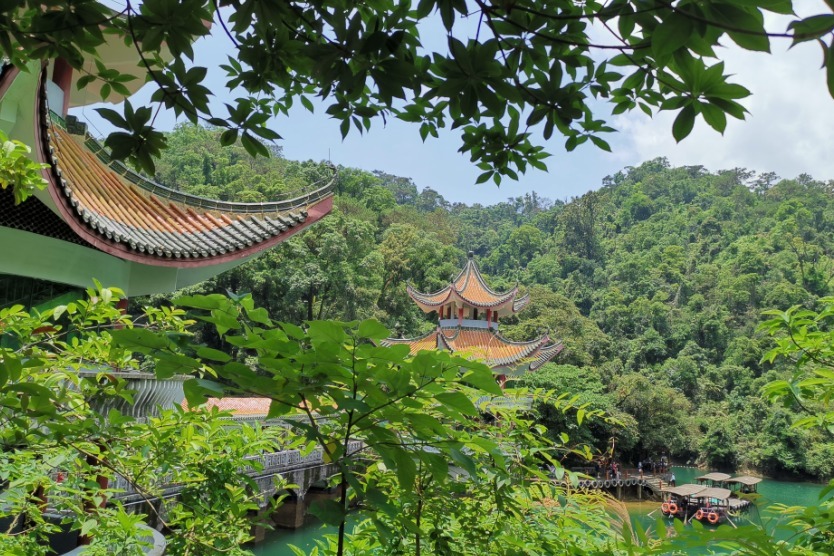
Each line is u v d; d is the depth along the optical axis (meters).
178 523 4.02
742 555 2.39
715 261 102.44
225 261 12.45
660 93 2.85
